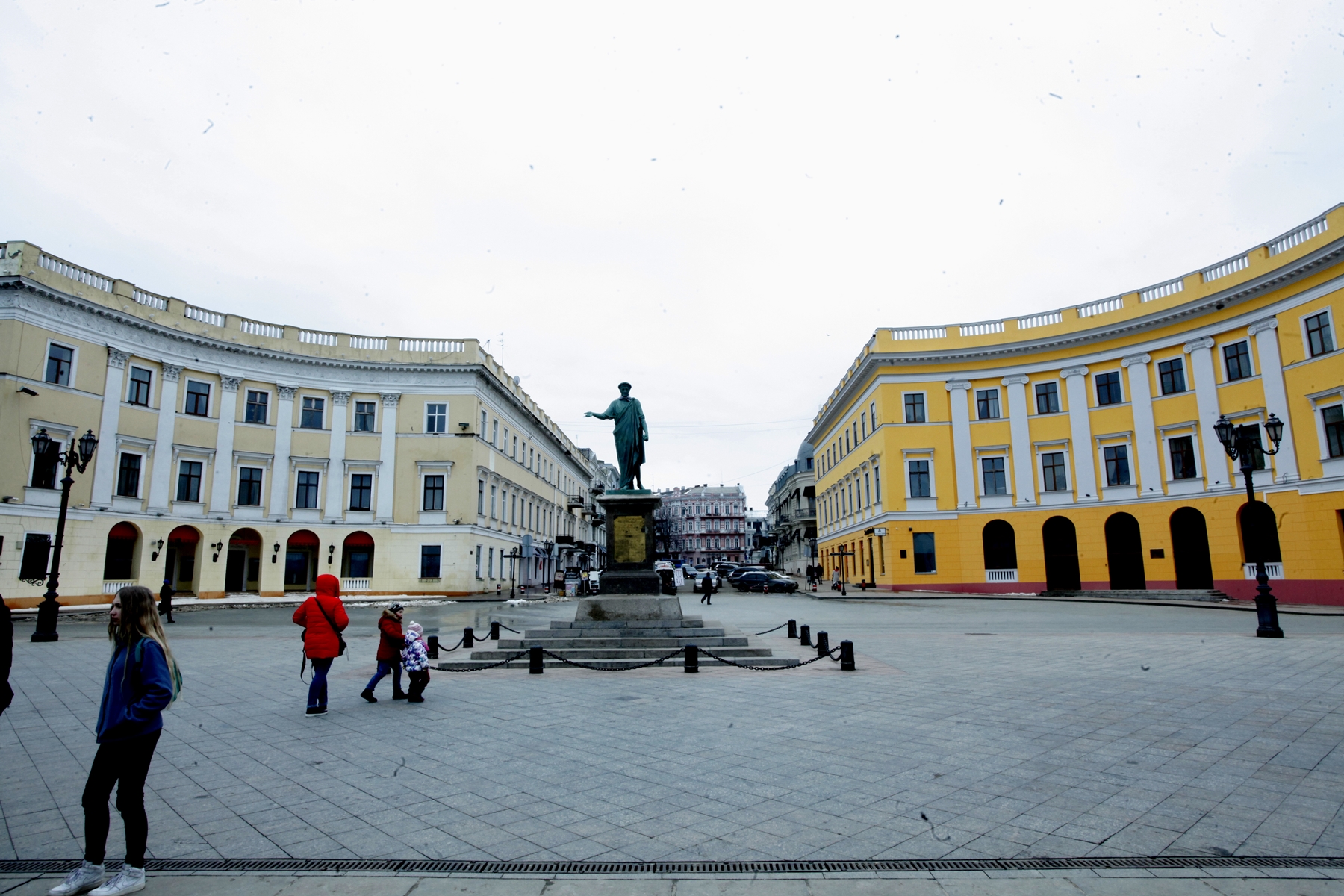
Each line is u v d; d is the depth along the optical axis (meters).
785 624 22.06
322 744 8.02
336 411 42.56
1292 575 31.52
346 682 12.38
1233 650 15.06
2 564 30.80
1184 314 35.94
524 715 9.40
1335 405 30.05
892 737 8.01
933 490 42.31
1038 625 22.42
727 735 8.16
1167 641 17.05
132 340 36.25
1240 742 7.62
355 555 42.88
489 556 46.72
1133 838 5.19
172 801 6.16
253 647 18.16
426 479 43.44
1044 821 5.53
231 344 39.81
